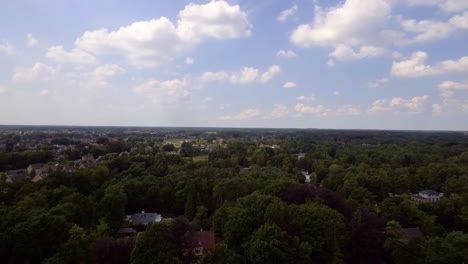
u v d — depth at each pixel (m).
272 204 62.94
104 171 119.62
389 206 82.69
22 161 156.38
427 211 84.38
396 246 60.28
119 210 79.38
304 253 53.00
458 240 53.84
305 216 60.69
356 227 64.69
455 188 110.19
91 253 51.75
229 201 83.81
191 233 58.62
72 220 69.38
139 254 49.19
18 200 82.75
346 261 62.53
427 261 53.59
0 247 49.53
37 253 50.69
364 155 186.12
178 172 132.25
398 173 136.62
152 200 100.69
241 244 57.59
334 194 80.25
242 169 164.00
